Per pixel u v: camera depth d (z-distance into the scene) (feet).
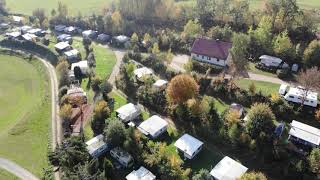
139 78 362.53
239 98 317.22
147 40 458.50
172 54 419.74
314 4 565.53
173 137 286.87
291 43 392.88
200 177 230.48
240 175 234.99
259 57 392.68
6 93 401.70
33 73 450.71
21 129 328.29
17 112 363.35
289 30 424.87
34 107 364.99
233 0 506.48
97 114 301.43
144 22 550.36
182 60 413.59
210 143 277.85
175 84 295.07
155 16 545.03
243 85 342.23
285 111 293.43
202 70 374.43
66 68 398.62
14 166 282.77
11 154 296.92
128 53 435.53
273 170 245.45
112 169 243.60
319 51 360.28
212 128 281.13
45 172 266.77
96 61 440.04
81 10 653.71
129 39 496.64
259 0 597.93
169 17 534.37
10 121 347.97
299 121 287.07
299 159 245.45
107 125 281.13
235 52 341.00
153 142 280.10
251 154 258.78
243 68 345.72
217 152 268.00
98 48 488.85
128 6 563.89
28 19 618.44
